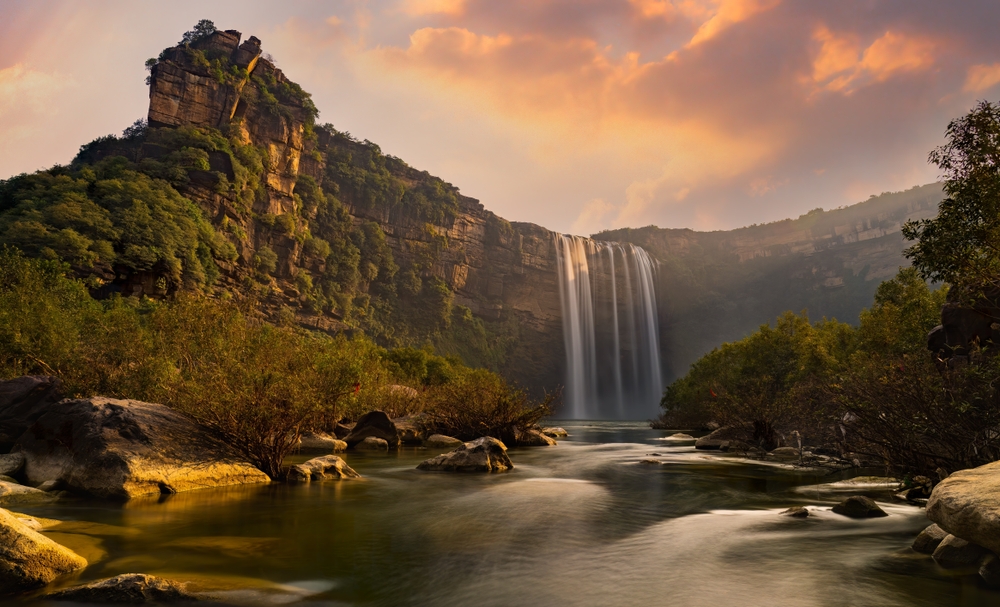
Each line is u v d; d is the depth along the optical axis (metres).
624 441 30.16
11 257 25.97
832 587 4.82
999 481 5.40
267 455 11.44
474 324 155.25
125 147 108.75
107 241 72.12
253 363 12.82
